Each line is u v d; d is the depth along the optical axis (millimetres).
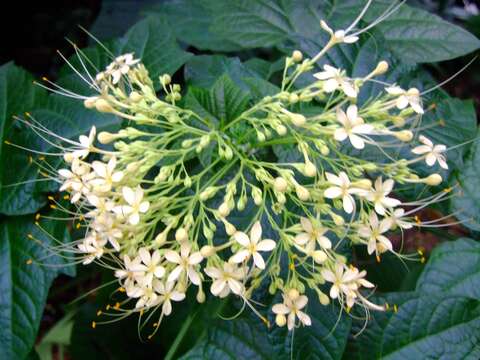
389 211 222
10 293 269
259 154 257
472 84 615
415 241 423
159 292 210
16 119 287
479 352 228
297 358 233
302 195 201
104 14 447
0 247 276
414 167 259
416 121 252
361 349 241
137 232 221
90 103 225
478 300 233
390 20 304
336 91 270
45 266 271
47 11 634
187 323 298
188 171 272
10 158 281
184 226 216
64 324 427
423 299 239
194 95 242
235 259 195
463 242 246
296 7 317
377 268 322
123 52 312
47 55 620
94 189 207
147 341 376
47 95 303
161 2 443
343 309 236
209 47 356
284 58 309
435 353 233
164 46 310
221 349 238
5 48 614
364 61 276
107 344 377
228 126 235
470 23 560
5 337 263
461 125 268
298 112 255
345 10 310
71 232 314
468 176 260
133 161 224
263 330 238
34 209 275
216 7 327
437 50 295
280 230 210
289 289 212
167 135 228
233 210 250
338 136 207
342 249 232
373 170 229
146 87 235
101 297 368
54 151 281
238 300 258
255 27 322
